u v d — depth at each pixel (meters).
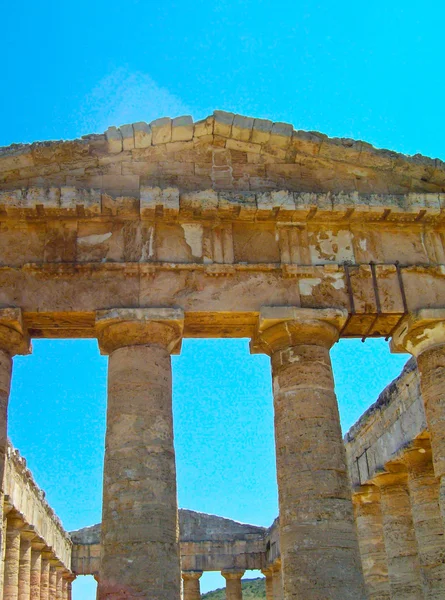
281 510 18.30
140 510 17.03
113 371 18.86
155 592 16.28
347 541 17.45
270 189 21.20
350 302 20.17
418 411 26.19
